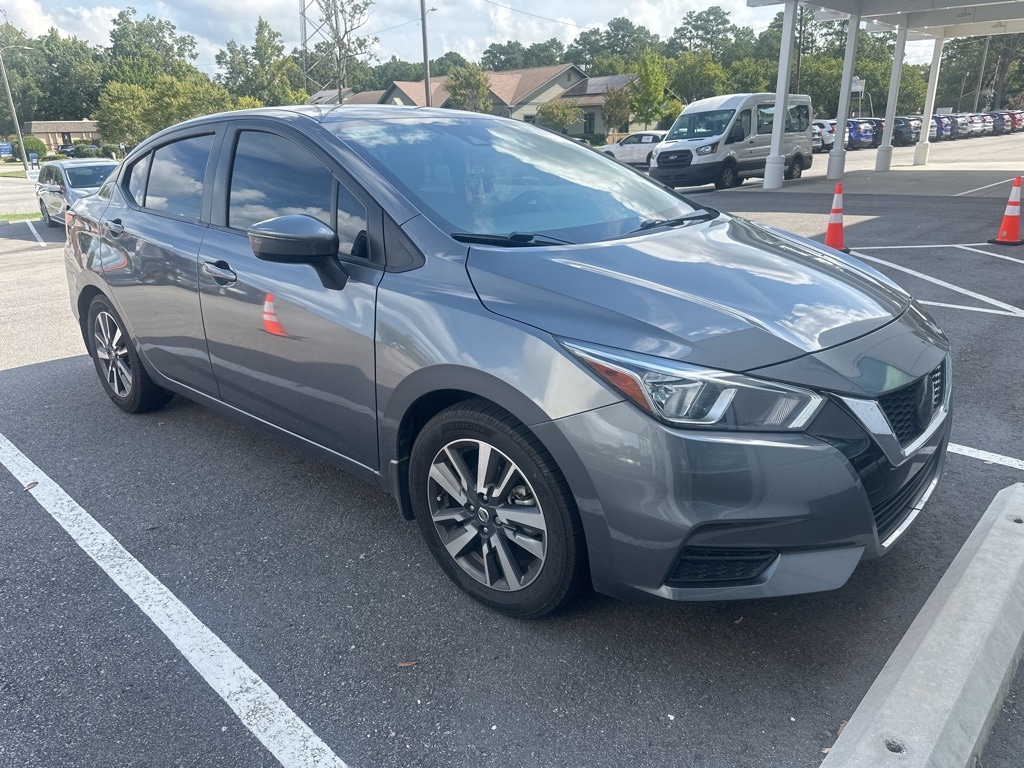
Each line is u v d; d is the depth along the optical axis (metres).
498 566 2.54
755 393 2.03
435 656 2.38
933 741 1.81
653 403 2.04
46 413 4.58
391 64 116.88
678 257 2.64
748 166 19.78
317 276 2.83
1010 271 7.74
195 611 2.64
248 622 2.58
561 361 2.15
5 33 103.62
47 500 3.48
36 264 11.17
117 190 4.21
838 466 2.03
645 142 28.45
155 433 4.22
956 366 4.86
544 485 2.25
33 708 2.20
